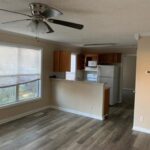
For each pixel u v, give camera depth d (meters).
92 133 3.79
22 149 2.99
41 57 5.32
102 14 2.45
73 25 2.29
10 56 4.41
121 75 6.95
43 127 4.04
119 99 6.98
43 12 2.10
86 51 7.44
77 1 1.99
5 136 3.48
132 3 1.99
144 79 3.86
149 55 3.76
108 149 3.09
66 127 4.10
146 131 3.88
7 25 3.36
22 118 4.63
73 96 5.29
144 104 3.88
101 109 4.74
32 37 4.74
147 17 2.54
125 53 6.69
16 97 4.65
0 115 4.18
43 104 5.57
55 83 5.70
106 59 6.79
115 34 3.99
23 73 4.83
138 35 3.82
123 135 3.72
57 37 4.68
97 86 4.80
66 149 3.05
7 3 2.13
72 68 6.94
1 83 4.24
